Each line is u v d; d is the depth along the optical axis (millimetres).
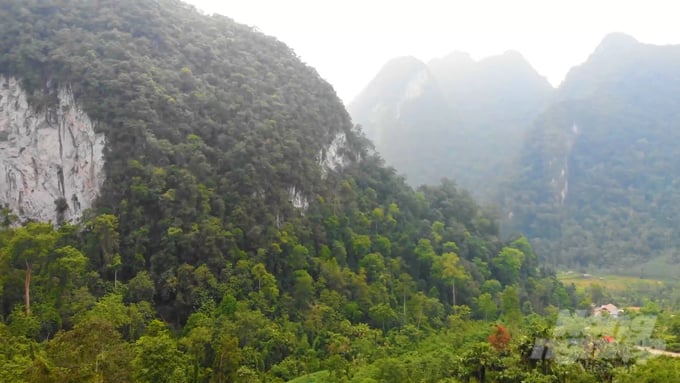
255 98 87750
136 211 65812
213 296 61312
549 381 33688
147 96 76000
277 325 60406
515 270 98438
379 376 47812
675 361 33812
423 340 65250
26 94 78000
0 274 53500
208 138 77750
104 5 91000
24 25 82375
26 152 77062
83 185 73250
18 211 76062
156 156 70625
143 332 53844
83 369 31672
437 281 86250
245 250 68750
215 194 70438
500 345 41625
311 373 55594
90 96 75188
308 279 67812
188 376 42688
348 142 105000
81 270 57094
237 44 100000
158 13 94000
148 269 63844
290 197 79688
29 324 48875
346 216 86312
